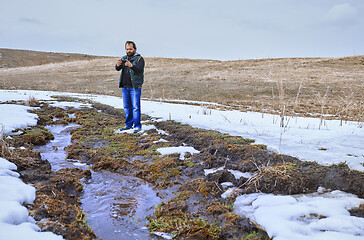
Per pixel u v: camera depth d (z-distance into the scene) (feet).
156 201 10.19
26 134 17.34
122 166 13.55
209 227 8.13
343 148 13.25
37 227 6.86
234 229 7.95
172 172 12.37
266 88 57.00
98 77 83.97
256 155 12.58
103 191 10.95
